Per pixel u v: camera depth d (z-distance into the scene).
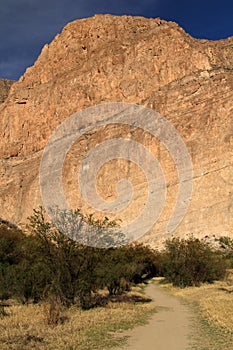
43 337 12.20
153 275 49.09
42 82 154.00
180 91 98.75
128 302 21.97
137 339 12.42
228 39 126.44
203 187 78.81
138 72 118.56
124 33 141.75
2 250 28.06
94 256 20.61
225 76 93.25
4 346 10.95
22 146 143.88
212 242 64.75
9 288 22.02
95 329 13.77
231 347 11.27
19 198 124.69
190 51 110.94
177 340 12.27
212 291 26.77
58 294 19.67
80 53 150.38
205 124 86.69
